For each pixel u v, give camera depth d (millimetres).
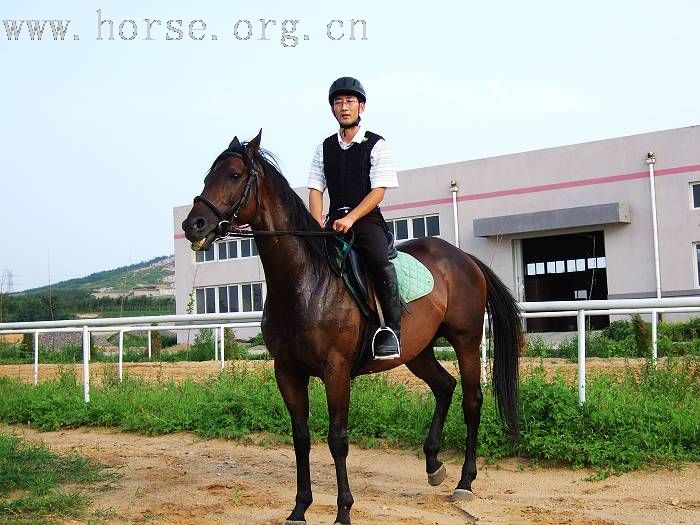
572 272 27047
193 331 33500
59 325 9984
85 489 5879
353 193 5254
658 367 8141
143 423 8375
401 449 7023
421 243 6152
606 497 5312
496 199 26703
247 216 4746
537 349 16156
